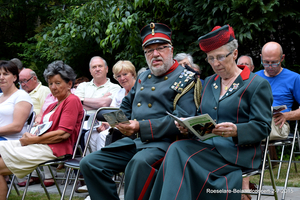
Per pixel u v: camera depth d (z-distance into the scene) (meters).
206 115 2.23
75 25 7.16
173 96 2.81
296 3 6.04
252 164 2.48
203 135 2.42
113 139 3.43
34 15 10.98
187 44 6.83
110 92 5.28
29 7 10.90
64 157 3.59
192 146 2.42
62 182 5.16
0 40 11.22
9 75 4.18
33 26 11.13
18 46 10.29
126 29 6.66
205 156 2.40
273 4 5.55
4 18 11.05
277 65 4.12
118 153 2.86
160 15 7.20
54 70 3.63
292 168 5.37
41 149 3.47
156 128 2.68
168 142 2.74
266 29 6.08
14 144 3.53
